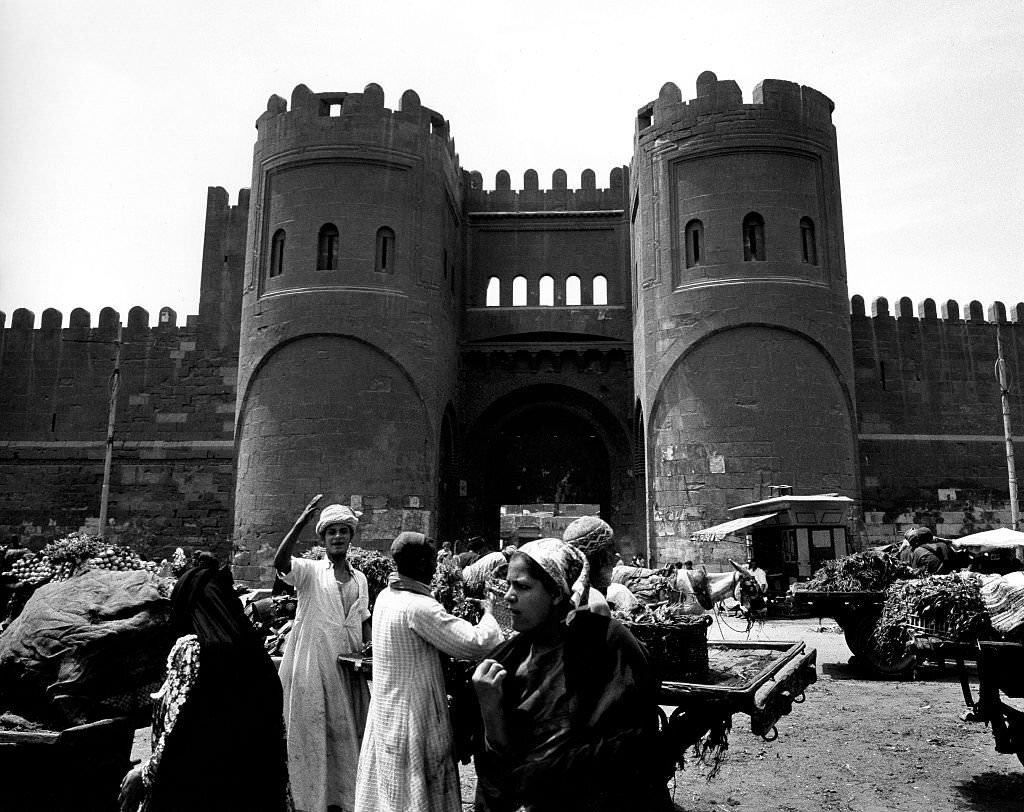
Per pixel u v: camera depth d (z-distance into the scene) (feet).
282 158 85.81
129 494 100.12
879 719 30.50
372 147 84.94
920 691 35.96
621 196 106.01
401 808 13.50
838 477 79.51
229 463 99.91
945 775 23.44
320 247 83.82
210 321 103.71
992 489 99.55
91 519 99.96
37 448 102.17
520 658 12.53
